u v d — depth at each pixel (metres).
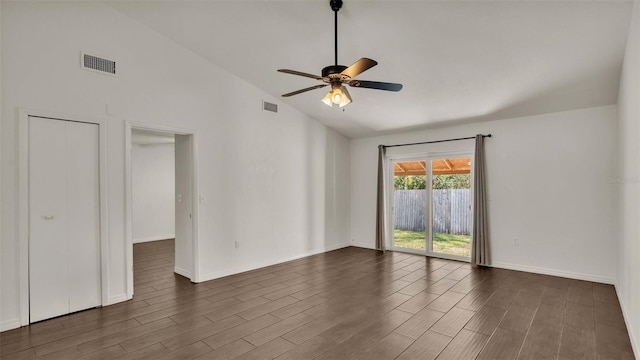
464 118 5.34
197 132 4.46
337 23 3.39
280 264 5.48
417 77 4.22
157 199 7.99
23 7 3.10
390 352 2.55
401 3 2.97
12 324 3.01
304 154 6.07
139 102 3.90
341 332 2.91
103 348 2.63
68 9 3.38
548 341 2.74
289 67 4.51
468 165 5.64
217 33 3.97
